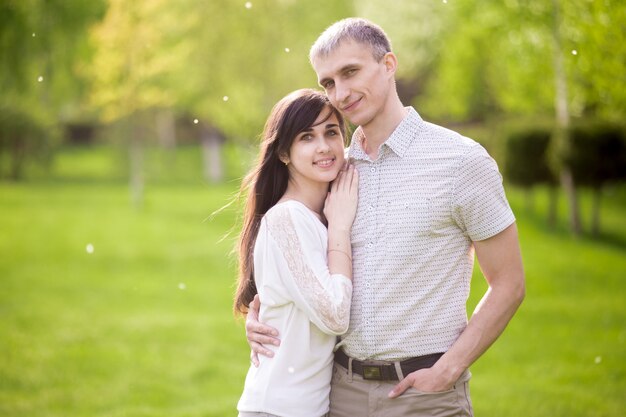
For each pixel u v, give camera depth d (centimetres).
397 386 256
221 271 1142
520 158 1487
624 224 1504
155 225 1580
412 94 2642
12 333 782
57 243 1357
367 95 256
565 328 777
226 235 313
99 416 546
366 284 258
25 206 1820
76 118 3300
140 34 1802
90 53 1748
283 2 1855
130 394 599
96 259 1225
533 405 541
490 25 1241
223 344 755
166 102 1997
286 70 1845
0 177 2333
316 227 265
